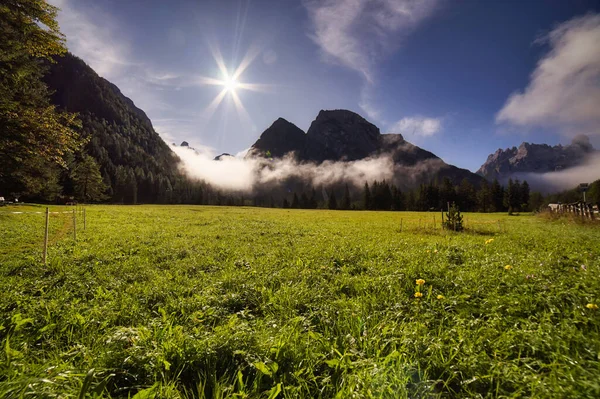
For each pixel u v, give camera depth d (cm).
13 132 1526
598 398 243
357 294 612
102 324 442
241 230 2125
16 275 788
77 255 1062
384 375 286
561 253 938
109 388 286
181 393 290
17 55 1595
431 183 13588
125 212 4216
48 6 1605
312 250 1174
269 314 516
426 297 557
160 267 934
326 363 334
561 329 380
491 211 11525
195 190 18312
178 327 386
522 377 283
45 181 2844
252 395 283
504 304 490
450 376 306
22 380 254
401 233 1992
